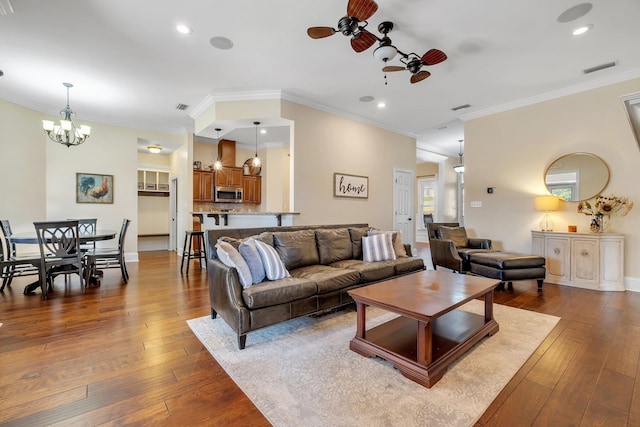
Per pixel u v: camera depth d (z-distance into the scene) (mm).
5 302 3266
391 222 6258
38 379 1798
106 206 5633
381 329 2359
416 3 2510
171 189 7469
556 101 4402
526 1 2496
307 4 2525
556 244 4152
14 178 4488
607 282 3793
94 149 5527
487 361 2033
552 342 2326
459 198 9391
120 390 1703
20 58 3369
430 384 1737
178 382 1787
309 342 2328
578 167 4203
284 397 1648
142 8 2547
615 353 2145
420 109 5168
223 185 7219
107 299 3385
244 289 2334
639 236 3750
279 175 7641
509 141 4914
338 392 1693
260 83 4098
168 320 2758
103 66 3572
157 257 6363
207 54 3320
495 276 3854
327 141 5062
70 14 2605
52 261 3486
